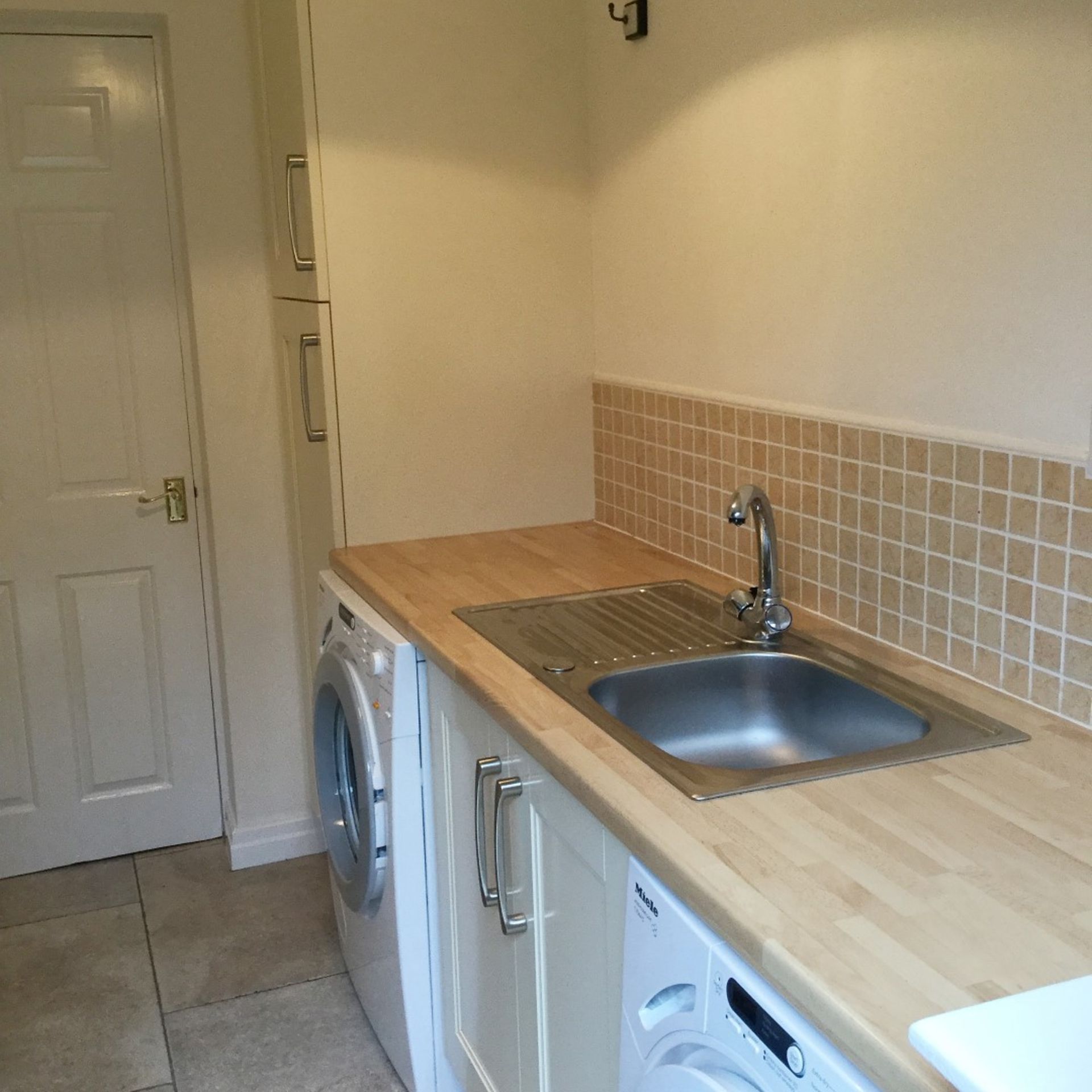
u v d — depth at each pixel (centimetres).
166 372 319
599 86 270
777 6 202
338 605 244
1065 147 148
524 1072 182
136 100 304
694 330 241
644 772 141
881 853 118
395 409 272
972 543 169
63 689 324
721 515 235
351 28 254
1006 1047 76
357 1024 260
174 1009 266
